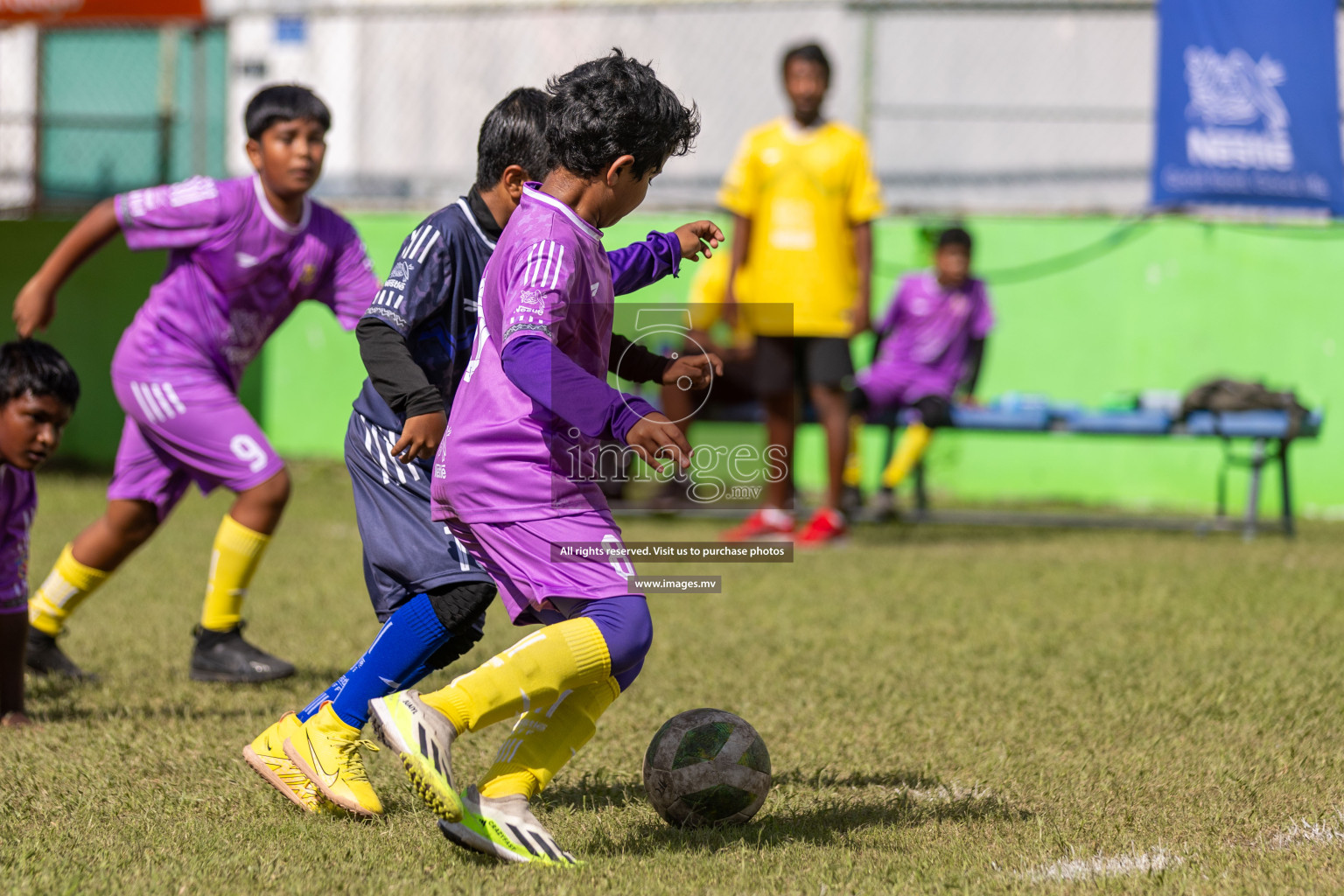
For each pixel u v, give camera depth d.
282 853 9.53
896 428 32.25
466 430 9.43
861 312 28.72
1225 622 19.84
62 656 16.14
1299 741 13.12
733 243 29.16
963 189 37.81
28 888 8.64
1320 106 33.97
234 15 39.31
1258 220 35.03
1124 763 12.35
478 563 10.59
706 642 18.58
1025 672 16.56
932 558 26.95
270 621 20.02
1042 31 37.28
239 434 15.80
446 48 40.25
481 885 8.66
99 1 39.53
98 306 39.97
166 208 15.41
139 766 12.09
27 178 41.16
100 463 40.22
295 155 15.33
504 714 8.98
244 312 15.96
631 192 9.43
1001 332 36.44
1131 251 35.72
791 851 9.61
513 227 9.30
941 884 8.87
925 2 36.22
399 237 39.47
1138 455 35.94
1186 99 34.53
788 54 28.53
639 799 11.23
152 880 8.83
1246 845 9.88
